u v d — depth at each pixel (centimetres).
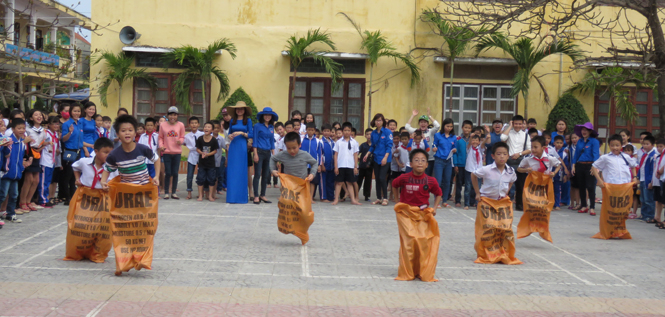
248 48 1841
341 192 1343
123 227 595
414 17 1842
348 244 803
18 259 656
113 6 1822
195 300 517
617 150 1005
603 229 900
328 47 1831
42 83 1788
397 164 1252
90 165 656
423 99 1847
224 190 1452
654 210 1115
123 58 1783
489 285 600
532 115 1850
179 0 1833
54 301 502
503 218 709
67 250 652
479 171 747
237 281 588
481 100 1855
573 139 1258
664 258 759
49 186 1092
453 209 1213
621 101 1739
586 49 1817
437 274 644
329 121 1852
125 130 631
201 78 1777
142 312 480
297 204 769
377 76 1847
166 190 1238
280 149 1348
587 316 502
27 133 980
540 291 582
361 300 532
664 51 1170
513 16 1170
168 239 794
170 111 1236
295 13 1847
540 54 1650
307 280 601
